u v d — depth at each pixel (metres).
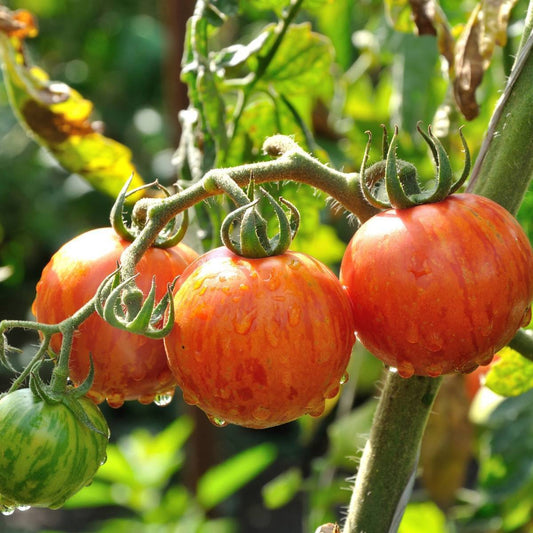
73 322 0.43
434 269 0.41
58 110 0.63
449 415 0.80
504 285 0.42
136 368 0.45
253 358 0.41
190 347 0.42
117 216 0.46
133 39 2.03
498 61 0.77
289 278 0.42
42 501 0.43
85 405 0.44
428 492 0.83
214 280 0.42
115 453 1.07
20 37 0.64
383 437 0.48
